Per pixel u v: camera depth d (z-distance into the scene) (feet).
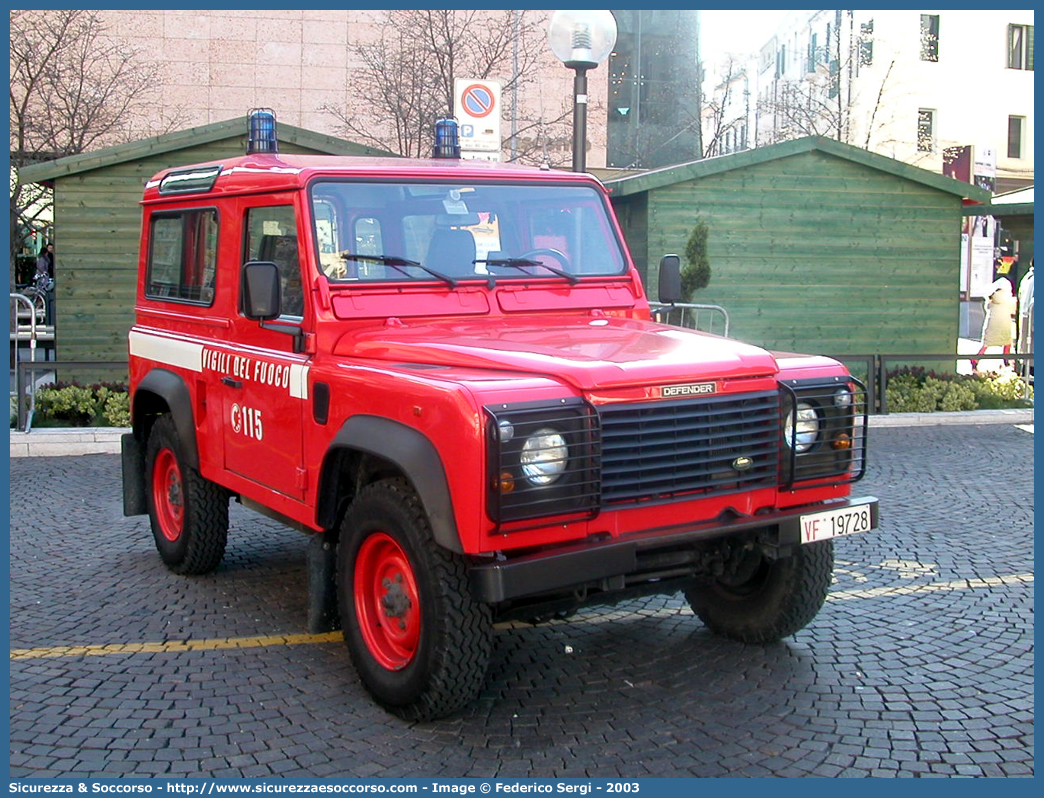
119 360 44.75
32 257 66.59
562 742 14.71
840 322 48.52
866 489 30.96
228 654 18.20
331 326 16.90
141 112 86.99
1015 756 14.21
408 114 64.39
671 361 14.93
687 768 13.94
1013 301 63.98
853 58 104.99
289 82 98.17
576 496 13.85
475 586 13.53
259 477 18.72
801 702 15.94
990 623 19.34
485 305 18.04
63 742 14.83
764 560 17.81
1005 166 125.80
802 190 47.50
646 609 20.49
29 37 62.44
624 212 49.60
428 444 13.97
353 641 16.01
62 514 28.37
